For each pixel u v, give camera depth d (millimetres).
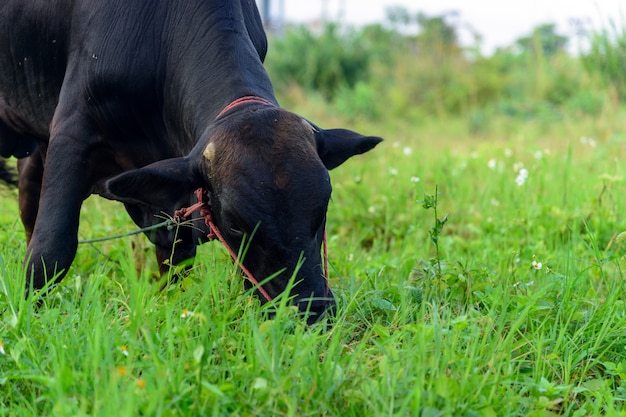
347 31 19891
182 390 2758
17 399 2932
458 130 14398
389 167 7863
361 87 16984
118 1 4203
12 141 5102
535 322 3854
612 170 7484
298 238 3246
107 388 2650
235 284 3750
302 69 18891
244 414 2711
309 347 2938
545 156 7809
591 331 3818
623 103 12000
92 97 4188
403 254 5039
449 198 7000
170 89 4152
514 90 17406
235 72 3953
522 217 5773
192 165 3512
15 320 3254
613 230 5762
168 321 3160
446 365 3072
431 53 18828
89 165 4273
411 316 3648
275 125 3414
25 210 5223
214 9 4121
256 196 3252
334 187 7422
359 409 2877
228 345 3262
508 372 3232
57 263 4047
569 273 4344
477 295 3996
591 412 3197
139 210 4520
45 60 4559
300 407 2799
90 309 3502
